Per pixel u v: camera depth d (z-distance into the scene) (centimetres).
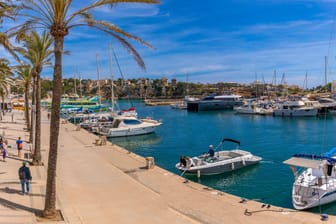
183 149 4244
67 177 2255
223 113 10406
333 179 2022
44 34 2647
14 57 2311
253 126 6694
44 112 10556
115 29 1462
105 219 1443
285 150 4016
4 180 2000
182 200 1750
